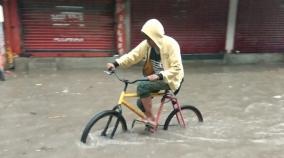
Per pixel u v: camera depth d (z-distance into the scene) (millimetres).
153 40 4617
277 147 4918
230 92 7969
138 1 10281
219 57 11586
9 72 9109
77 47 9969
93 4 9852
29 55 9602
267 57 12141
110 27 10141
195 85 8531
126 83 4820
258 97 7609
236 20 11508
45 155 4504
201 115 5855
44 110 6293
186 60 11258
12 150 4652
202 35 11250
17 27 9352
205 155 4594
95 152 4594
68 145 4809
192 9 10930
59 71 9508
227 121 5984
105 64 10188
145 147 4781
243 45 11812
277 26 12008
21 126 5508
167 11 10680
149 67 5016
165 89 4906
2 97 6945
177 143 4953
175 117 6039
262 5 11641
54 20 9641
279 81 9258
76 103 6770
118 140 4957
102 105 6703
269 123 5949
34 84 8023
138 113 5035
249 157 4570
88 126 4793
